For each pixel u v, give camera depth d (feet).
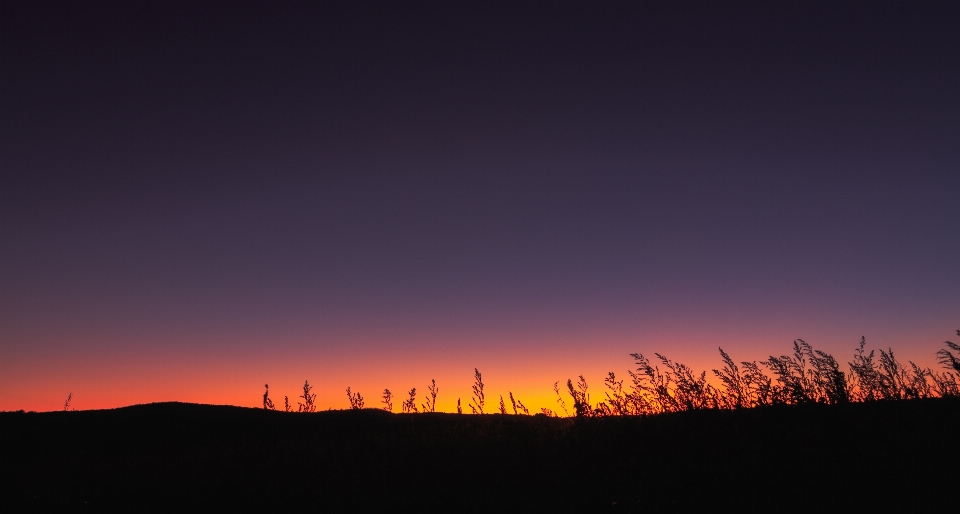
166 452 41.19
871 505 15.42
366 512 21.24
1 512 24.44
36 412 93.66
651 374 26.07
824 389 22.35
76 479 32.48
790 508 16.30
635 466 21.20
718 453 20.10
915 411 19.57
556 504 19.36
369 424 42.60
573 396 29.35
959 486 15.43
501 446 27.22
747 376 24.13
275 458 31.53
